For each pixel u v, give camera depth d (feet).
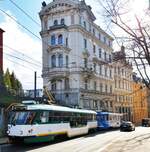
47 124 87.35
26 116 81.66
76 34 186.91
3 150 72.23
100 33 221.66
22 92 130.82
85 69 191.21
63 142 92.73
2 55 128.77
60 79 185.26
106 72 229.66
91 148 75.20
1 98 108.47
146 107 323.37
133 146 76.33
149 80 47.32
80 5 184.65
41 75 191.62
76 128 109.29
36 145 83.76
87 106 194.70
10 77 227.40
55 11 191.21
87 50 198.08
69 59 187.52
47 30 190.49
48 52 189.67
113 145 80.64
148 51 40.52
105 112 161.48
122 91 260.62
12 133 81.15
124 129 161.99
